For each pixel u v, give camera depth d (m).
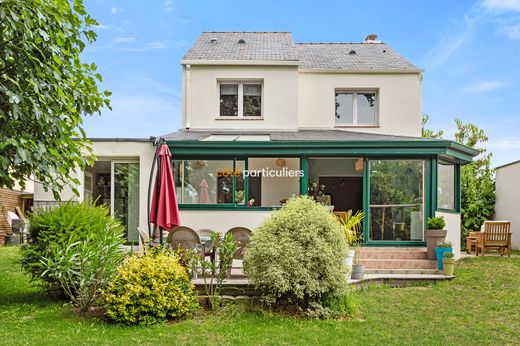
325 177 20.95
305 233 9.76
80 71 10.14
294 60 18.94
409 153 14.45
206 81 19.00
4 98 9.18
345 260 10.59
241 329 8.41
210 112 18.94
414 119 19.44
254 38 22.80
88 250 9.55
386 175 14.89
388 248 14.58
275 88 19.00
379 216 14.80
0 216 22.98
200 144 14.59
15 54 8.90
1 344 7.21
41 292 10.98
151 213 12.22
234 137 15.93
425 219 14.72
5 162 8.70
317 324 8.87
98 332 8.08
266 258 9.71
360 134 17.48
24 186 10.86
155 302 8.80
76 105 10.20
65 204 11.08
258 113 19.28
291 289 9.48
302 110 19.56
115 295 8.90
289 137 15.94
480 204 22.48
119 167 15.88
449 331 8.64
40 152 8.84
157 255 9.89
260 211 14.93
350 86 19.62
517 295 11.37
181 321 8.95
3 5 8.18
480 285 12.35
